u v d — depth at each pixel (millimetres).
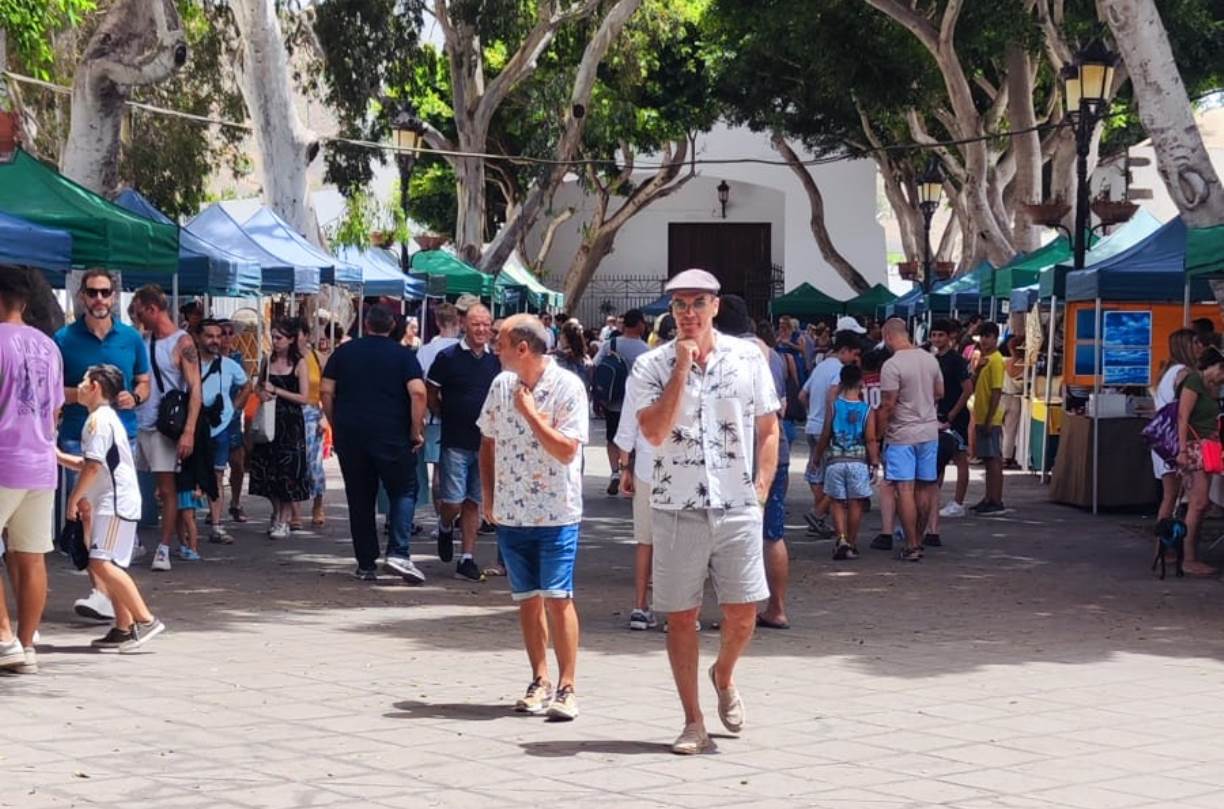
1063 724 8094
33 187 13102
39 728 7613
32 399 8898
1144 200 46594
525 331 8070
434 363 13148
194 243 18250
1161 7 28922
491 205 52625
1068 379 20094
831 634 10734
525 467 8086
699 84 44500
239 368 14898
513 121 42656
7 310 8961
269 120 24531
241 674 9062
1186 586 13062
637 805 6488
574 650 8109
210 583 12500
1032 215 27984
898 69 30750
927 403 14523
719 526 7262
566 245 56500
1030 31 28344
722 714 7695
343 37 29828
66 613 10859
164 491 13078
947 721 8125
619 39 36750
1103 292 18344
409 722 7938
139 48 16375
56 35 28078
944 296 34281
